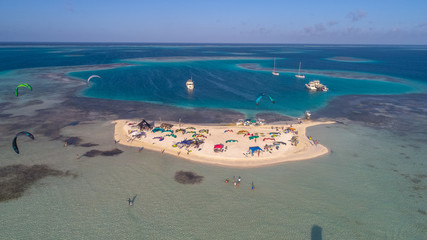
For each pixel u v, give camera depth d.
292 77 134.50
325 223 30.09
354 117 70.06
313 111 75.88
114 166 41.38
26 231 27.95
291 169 41.78
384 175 40.47
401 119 68.25
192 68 161.50
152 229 28.58
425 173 41.19
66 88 97.81
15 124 58.34
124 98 86.50
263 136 53.75
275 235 28.17
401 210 32.62
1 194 33.56
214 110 75.75
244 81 120.81
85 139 51.28
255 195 34.81
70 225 28.89
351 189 36.75
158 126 59.44
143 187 36.03
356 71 158.38
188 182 37.53
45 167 40.44
